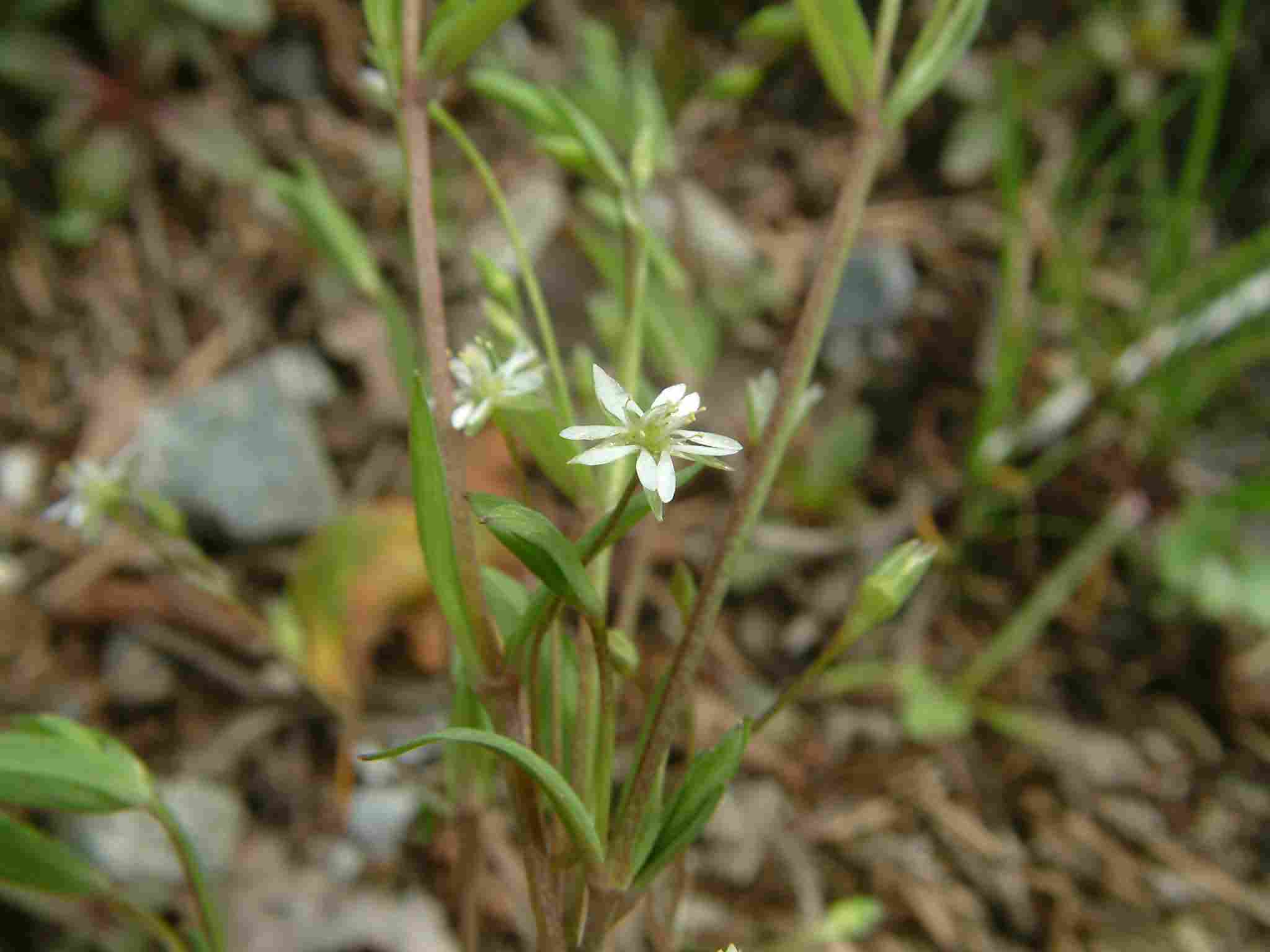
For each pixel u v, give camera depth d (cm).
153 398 20
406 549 16
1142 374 21
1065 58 25
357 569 15
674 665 7
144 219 22
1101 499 20
